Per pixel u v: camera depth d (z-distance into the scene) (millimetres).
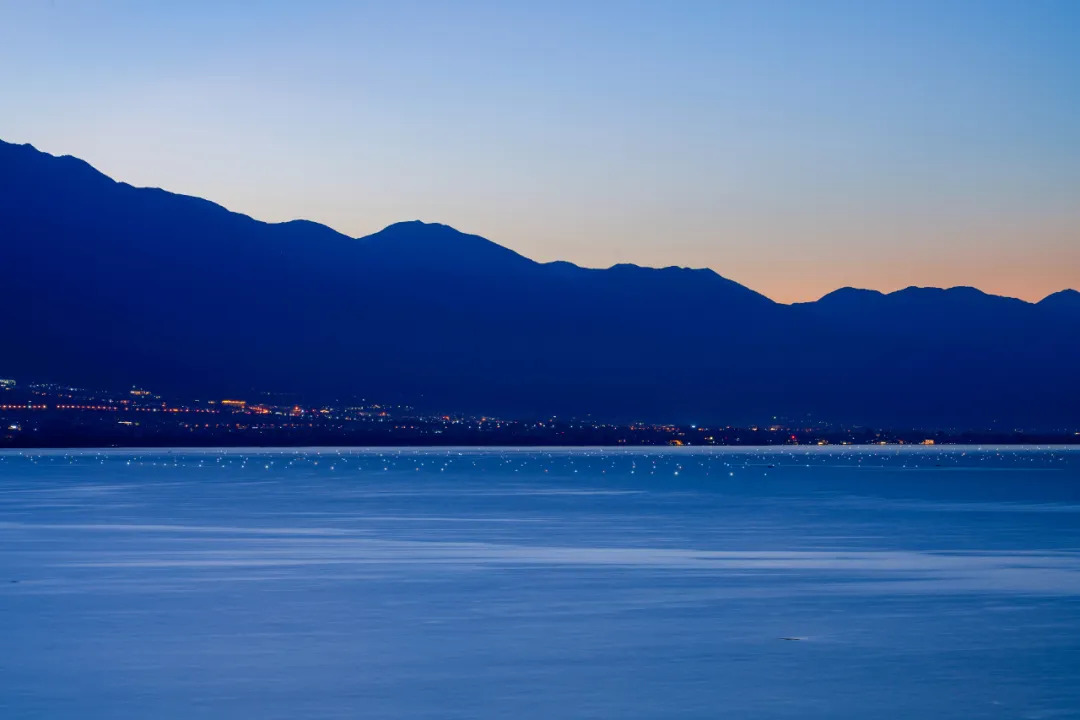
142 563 62688
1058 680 35250
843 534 79750
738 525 87938
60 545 72500
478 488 155500
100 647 39906
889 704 32688
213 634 42094
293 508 109500
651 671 36406
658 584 53969
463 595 50812
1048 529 83500
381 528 85062
